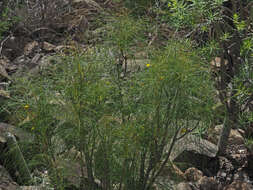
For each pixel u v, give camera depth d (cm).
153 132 314
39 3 717
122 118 322
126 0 604
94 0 771
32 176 368
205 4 373
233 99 429
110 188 333
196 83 311
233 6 408
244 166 464
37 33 704
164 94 308
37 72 376
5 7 705
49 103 314
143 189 340
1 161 392
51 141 337
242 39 396
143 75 319
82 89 298
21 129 378
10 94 455
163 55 317
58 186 333
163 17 470
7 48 660
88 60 325
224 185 441
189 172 435
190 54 320
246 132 455
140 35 360
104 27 356
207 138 492
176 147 429
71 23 695
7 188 356
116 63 349
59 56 344
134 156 320
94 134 311
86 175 369
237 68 428
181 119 330
